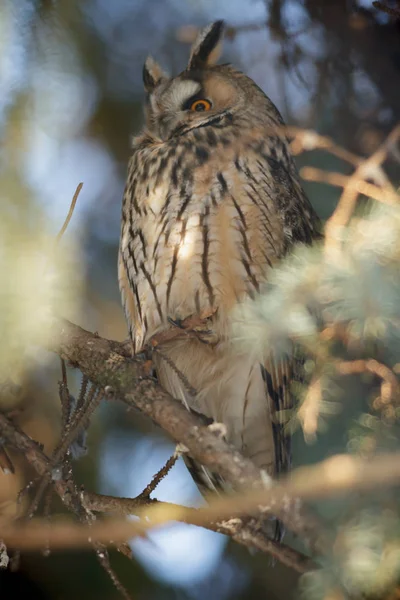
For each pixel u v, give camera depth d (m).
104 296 7.38
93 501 7.16
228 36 7.34
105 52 7.38
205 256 7.27
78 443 7.21
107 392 7.17
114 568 7.32
